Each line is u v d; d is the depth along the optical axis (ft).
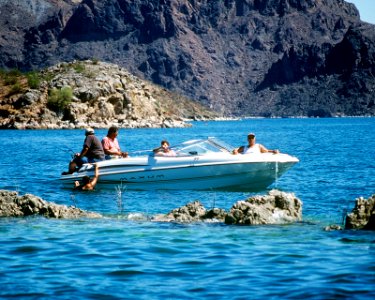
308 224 83.35
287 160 129.90
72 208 92.38
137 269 59.62
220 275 57.31
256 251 66.95
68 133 622.54
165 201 113.80
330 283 53.42
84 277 56.70
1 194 92.38
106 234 76.74
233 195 122.11
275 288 52.49
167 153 131.44
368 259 62.13
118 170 131.13
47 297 50.49
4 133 626.23
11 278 56.29
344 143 367.86
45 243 71.46
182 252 66.85
